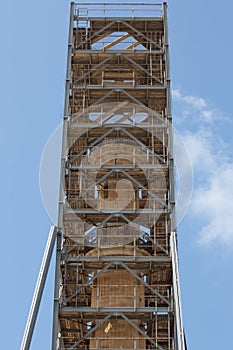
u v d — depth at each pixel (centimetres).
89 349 3631
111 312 3612
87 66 4375
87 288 3922
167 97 4141
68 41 4347
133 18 4450
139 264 3784
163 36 4444
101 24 4475
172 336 3697
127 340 3612
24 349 3108
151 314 3628
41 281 3397
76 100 4253
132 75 4400
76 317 3653
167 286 3812
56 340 3512
